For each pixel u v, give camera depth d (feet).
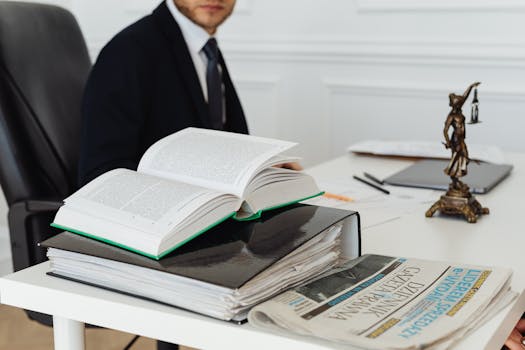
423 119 9.12
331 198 5.11
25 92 5.86
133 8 10.68
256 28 9.98
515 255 3.81
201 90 6.34
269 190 3.53
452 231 4.28
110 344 8.26
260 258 2.89
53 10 6.47
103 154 5.69
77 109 6.26
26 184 5.65
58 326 3.43
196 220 3.07
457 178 4.58
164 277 2.87
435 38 8.82
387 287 3.01
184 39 6.34
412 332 2.55
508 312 2.91
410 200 5.05
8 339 8.38
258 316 2.80
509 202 4.99
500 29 8.45
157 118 6.16
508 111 8.59
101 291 3.10
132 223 3.09
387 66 9.20
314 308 2.78
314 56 9.64
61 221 3.31
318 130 9.87
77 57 6.51
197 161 3.62
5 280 3.27
